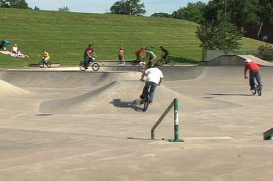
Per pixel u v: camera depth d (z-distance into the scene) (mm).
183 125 10555
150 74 13102
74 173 5074
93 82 24422
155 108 13430
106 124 10961
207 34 45500
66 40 53000
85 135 8133
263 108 13758
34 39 51250
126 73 24219
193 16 118562
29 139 7754
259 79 17641
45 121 11609
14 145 7145
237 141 7266
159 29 64938
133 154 6113
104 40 55250
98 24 63344
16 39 50000
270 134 7230
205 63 41500
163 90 14250
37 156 6113
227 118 11680
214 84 24156
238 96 17562
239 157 5875
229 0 81000
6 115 12820
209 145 6805
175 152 6215
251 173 5008
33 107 14500
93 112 13180
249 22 82188
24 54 44062
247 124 10594
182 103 13844
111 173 5062
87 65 27219
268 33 83812
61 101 15203
